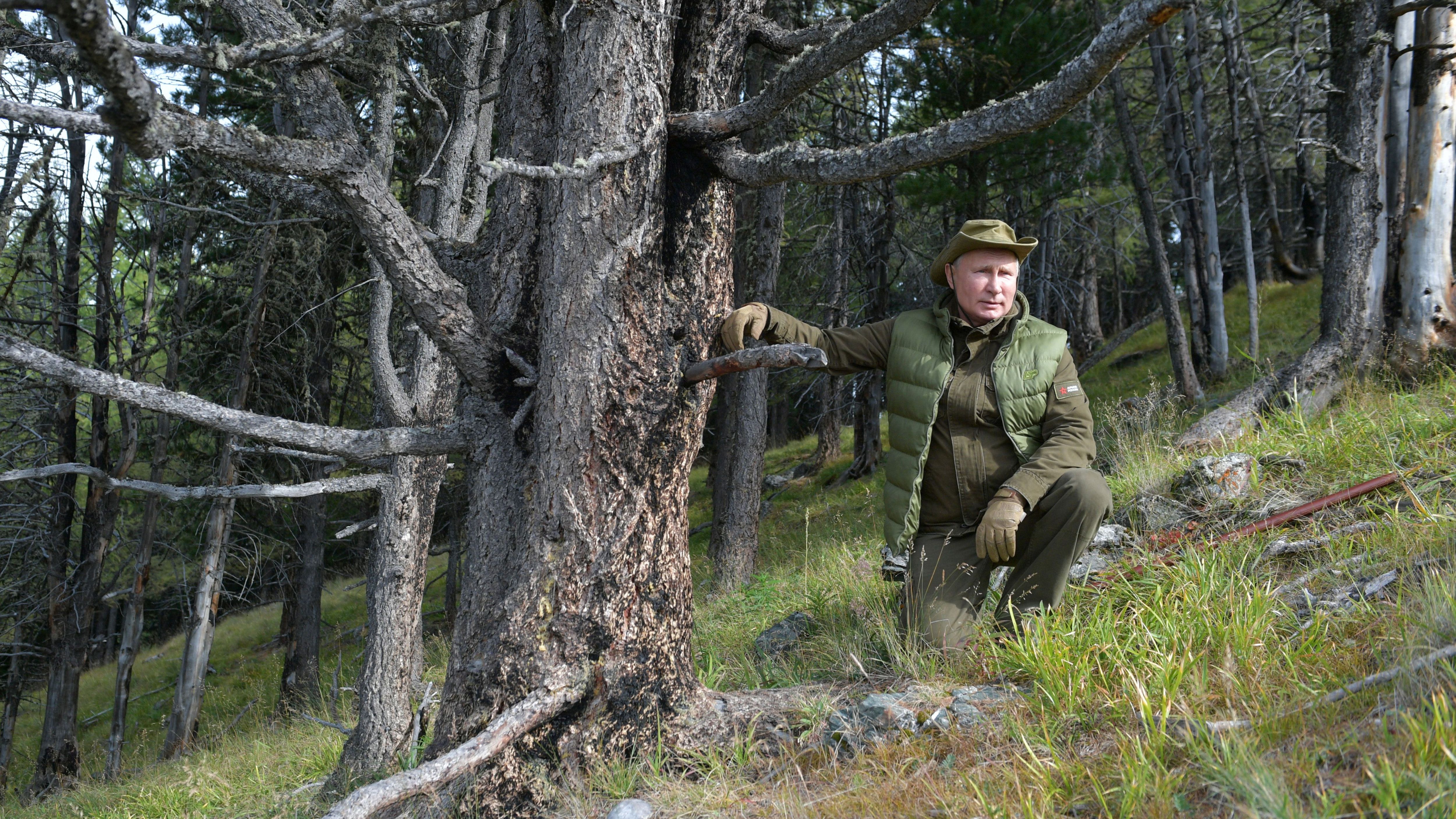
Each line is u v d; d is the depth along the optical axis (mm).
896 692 2955
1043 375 3145
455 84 6473
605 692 2775
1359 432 4547
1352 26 6566
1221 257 18094
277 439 2660
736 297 13469
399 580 6051
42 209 9875
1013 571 3289
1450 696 2025
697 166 2986
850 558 6031
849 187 13672
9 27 2775
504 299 3057
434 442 2988
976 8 11086
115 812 6930
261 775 6625
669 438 2930
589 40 2770
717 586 9234
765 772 2746
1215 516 4156
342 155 2473
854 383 16422
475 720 2787
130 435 11352
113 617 20016
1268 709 2256
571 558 2807
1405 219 6562
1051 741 2402
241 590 15531
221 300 12148
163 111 1960
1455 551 2838
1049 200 14312
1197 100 12039
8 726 12375
